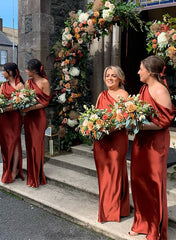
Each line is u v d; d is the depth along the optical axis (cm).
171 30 346
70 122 519
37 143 414
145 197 273
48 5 526
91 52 555
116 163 309
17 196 406
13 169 443
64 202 364
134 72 661
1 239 295
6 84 432
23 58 558
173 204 332
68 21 504
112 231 293
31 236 300
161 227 264
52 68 543
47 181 436
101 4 449
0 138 432
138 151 271
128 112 251
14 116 427
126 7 437
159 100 250
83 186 392
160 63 255
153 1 493
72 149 532
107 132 277
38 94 407
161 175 262
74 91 524
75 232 308
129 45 638
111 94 316
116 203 312
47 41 532
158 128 255
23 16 547
